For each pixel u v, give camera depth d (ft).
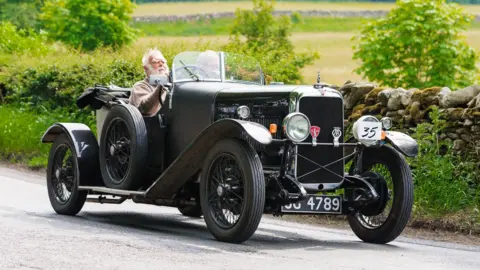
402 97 52.24
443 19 85.40
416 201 45.37
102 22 153.48
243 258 32.45
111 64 80.59
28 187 57.00
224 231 36.70
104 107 46.60
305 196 36.70
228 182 36.96
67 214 45.47
